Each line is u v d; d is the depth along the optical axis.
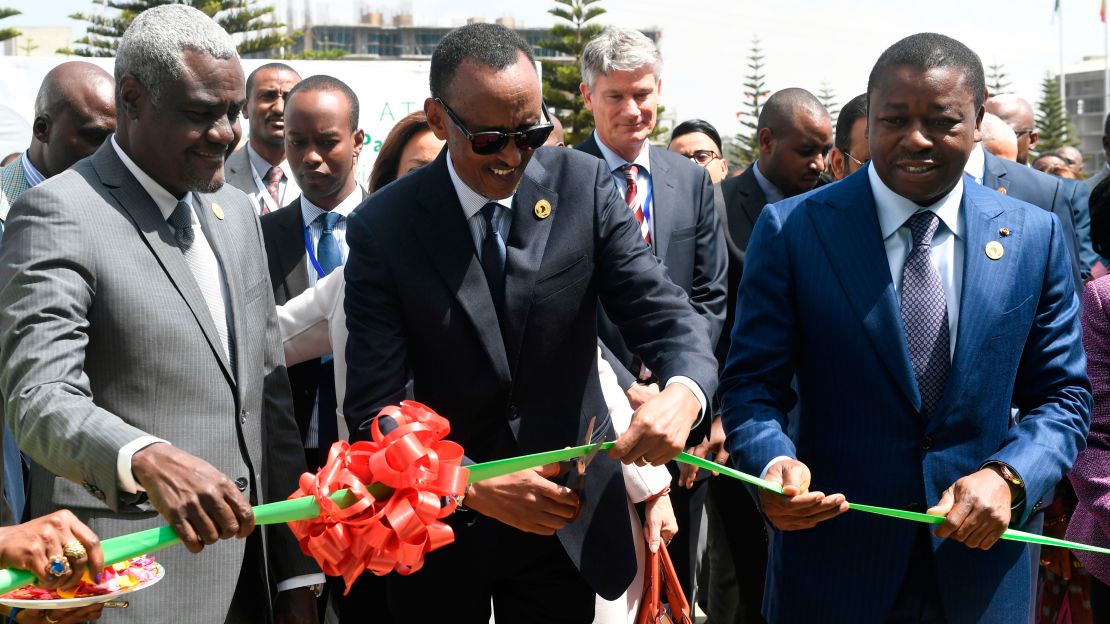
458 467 2.16
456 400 2.92
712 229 4.86
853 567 2.82
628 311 2.98
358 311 2.92
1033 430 2.75
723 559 4.88
